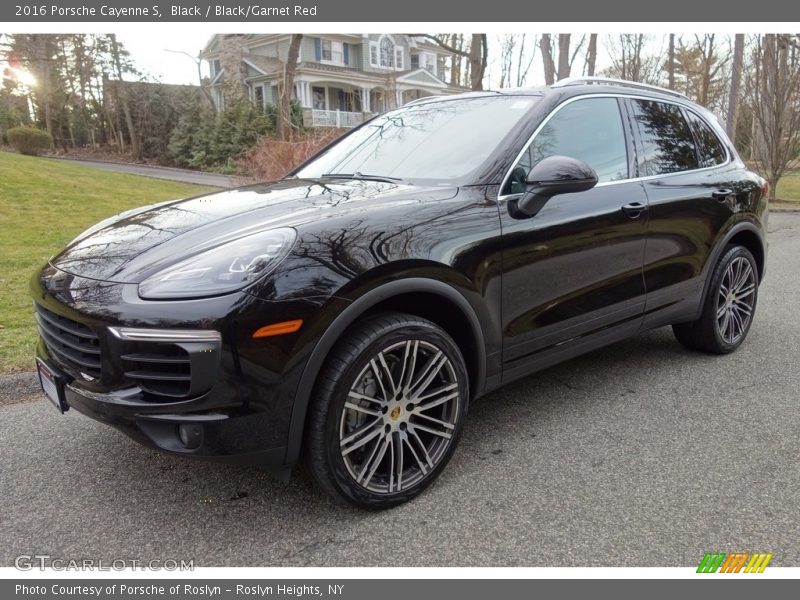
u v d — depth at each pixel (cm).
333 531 232
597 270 312
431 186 277
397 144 334
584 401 347
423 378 246
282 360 206
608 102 342
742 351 432
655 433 307
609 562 213
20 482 266
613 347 445
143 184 1692
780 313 532
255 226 233
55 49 3950
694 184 374
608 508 243
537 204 270
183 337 198
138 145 3731
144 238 244
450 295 246
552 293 291
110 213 1079
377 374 230
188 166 3278
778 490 254
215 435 203
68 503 251
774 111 1612
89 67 4128
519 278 274
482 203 265
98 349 213
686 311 384
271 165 1173
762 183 440
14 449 295
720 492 253
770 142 1647
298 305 207
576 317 307
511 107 316
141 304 204
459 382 257
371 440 238
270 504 249
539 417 327
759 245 432
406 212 245
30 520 239
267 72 3572
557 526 232
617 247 320
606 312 324
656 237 343
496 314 268
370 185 286
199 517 241
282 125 1509
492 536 228
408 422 245
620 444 296
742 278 421
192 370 198
